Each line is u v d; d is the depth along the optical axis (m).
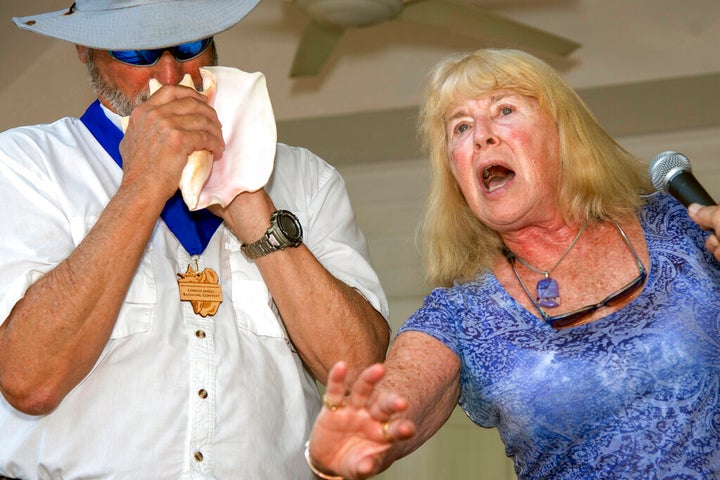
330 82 6.48
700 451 2.04
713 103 6.38
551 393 2.15
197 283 2.47
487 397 2.22
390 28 6.32
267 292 2.55
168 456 2.31
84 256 2.28
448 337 2.28
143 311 2.39
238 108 2.50
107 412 2.31
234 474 2.35
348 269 2.68
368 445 1.72
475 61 2.40
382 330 2.61
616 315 2.18
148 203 2.31
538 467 2.20
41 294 2.26
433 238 2.46
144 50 2.50
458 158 2.37
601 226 2.33
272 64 6.50
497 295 2.32
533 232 2.35
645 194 2.39
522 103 2.36
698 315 2.13
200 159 2.36
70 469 2.29
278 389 2.50
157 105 2.38
